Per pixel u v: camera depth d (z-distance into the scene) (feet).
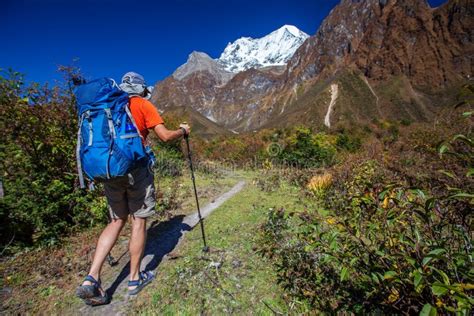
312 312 7.80
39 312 8.35
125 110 8.15
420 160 24.21
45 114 15.15
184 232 13.69
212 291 8.84
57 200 14.08
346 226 6.86
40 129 14.60
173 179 28.14
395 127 90.17
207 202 19.53
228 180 29.50
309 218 11.34
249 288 8.94
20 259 11.50
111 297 8.76
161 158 30.91
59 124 15.88
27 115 14.30
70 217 14.85
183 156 40.60
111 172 7.59
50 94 15.87
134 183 8.43
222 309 8.07
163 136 8.99
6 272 10.51
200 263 10.48
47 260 11.43
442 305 4.80
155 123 8.83
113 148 7.61
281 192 22.22
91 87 8.05
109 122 7.73
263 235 12.39
